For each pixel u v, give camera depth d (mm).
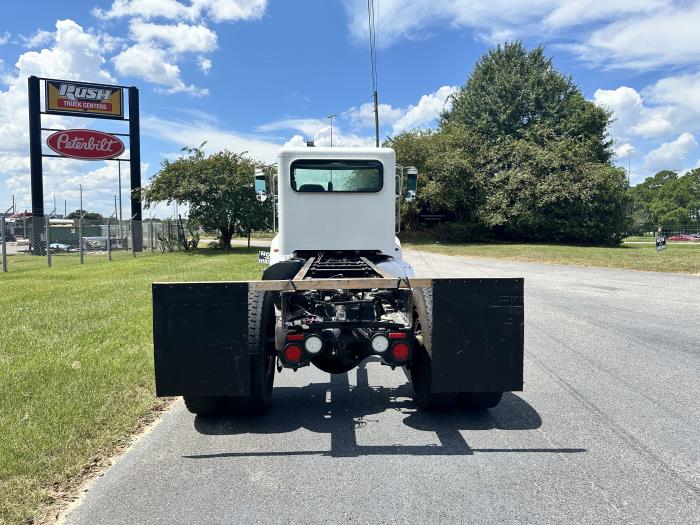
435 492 3170
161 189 28922
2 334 7023
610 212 32312
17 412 4215
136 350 6227
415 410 4633
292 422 4359
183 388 4008
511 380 4102
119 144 29375
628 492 3168
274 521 2865
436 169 32219
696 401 4840
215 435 4090
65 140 28422
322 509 2984
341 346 4492
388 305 5324
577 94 40469
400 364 4285
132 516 2920
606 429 4172
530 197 31328
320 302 4988
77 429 3963
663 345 6980
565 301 10641
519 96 39938
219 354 4004
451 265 18812
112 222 27406
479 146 35344
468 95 42281
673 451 3762
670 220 94250
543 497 3107
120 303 9586
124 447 3857
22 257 23766
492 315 4078
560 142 33594
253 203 30141
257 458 3670
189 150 29953
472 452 3750
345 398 4973
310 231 7105
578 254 21359
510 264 19047
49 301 9859
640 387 5254
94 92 28797
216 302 4000
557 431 4133
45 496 3104
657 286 12844
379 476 3385
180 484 3287
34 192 28328
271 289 4066
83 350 6215
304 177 7055
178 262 20000
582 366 6004
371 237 7156
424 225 36062
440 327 4059
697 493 3158
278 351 4477
